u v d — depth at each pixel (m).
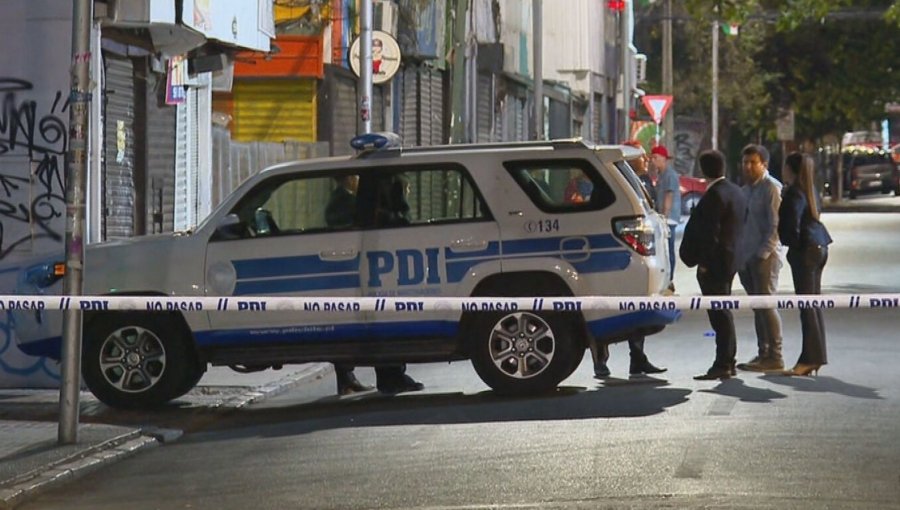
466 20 64.56
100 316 25.45
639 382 26.77
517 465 19.38
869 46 119.25
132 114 34.22
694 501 17.05
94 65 30.00
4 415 24.84
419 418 23.53
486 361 25.19
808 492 17.48
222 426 24.00
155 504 18.09
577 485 18.05
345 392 27.08
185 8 32.00
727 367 26.83
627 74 92.38
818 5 66.44
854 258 58.97
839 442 20.52
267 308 21.47
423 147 25.75
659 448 20.23
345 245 25.33
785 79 124.00
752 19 98.56
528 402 24.67
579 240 25.12
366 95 39.69
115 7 29.97
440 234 25.25
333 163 25.64
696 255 26.80
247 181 25.66
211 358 25.52
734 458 19.45
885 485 17.84
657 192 36.66
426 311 25.12
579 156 25.38
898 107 143.62
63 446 21.47
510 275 25.19
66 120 28.69
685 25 119.88
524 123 81.00
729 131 133.62
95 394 25.47
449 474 18.98
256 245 25.39
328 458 20.52
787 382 26.34
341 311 25.14
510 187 25.33
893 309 39.22
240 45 37.47
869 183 152.12
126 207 33.94
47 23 28.66
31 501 18.58
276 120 47.84
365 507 17.33
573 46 88.12
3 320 28.50
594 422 22.45
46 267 25.88
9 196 28.84
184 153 37.56
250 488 18.75
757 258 27.59
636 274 25.00
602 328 25.14
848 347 31.36
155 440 22.38
